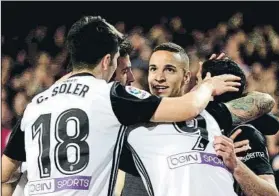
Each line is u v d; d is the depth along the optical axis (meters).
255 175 6.31
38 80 17.73
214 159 6.25
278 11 18.89
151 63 6.93
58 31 18.83
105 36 6.43
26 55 18.38
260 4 18.89
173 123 6.30
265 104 6.68
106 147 6.14
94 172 6.07
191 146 6.22
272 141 13.83
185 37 18.61
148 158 6.22
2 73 17.77
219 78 6.57
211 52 18.20
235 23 18.89
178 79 6.87
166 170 6.14
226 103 6.71
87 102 6.19
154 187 6.15
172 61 6.84
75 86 6.33
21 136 6.44
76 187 6.02
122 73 7.23
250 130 6.75
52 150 6.12
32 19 18.94
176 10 18.98
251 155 6.62
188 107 6.12
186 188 6.07
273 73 17.84
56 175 6.07
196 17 18.94
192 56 17.95
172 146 6.21
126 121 6.17
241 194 6.71
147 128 6.29
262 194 6.31
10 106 17.05
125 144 6.33
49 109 6.29
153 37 18.34
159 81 6.85
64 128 6.15
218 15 18.97
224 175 6.25
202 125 6.39
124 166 6.38
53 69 18.02
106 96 6.21
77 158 6.07
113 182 6.19
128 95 6.25
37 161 6.17
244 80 6.82
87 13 19.17
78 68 6.46
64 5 18.98
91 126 6.12
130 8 19.00
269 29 18.73
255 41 18.41
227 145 6.21
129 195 6.34
